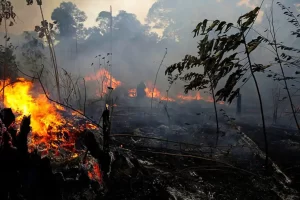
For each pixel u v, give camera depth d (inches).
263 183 203.6
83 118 289.7
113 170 188.2
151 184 182.5
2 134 130.3
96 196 165.6
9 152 128.9
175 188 191.5
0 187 124.0
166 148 271.9
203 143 296.7
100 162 185.3
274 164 234.1
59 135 225.8
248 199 184.1
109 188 175.2
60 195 145.6
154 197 171.9
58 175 159.6
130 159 207.3
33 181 133.6
